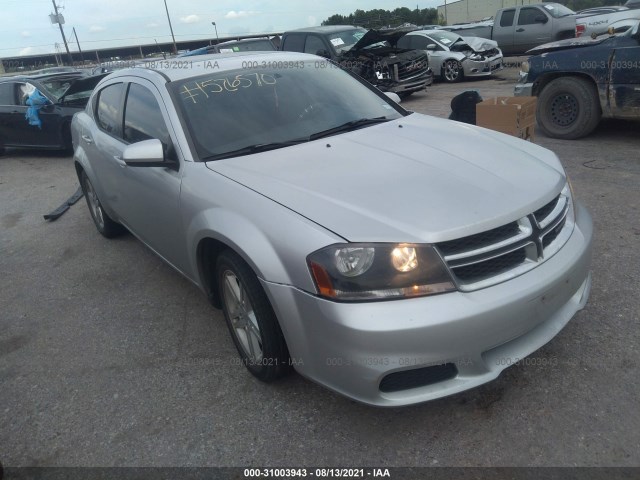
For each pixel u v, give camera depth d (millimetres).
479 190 2455
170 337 3475
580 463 2215
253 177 2756
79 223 6039
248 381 2949
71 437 2689
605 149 6504
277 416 2658
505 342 2279
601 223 4391
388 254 2166
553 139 7277
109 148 4160
